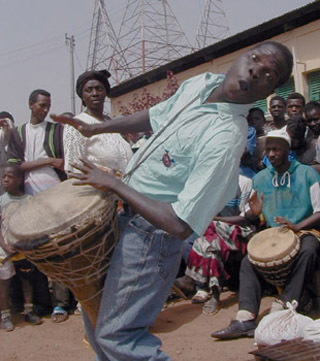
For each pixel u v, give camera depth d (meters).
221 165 2.20
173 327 4.47
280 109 6.20
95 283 2.54
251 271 4.20
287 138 4.49
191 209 2.19
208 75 2.50
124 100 17.22
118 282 2.41
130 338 2.44
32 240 2.33
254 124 6.36
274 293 5.02
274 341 3.12
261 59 2.24
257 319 4.41
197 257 4.93
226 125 2.26
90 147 3.99
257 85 2.25
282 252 3.95
